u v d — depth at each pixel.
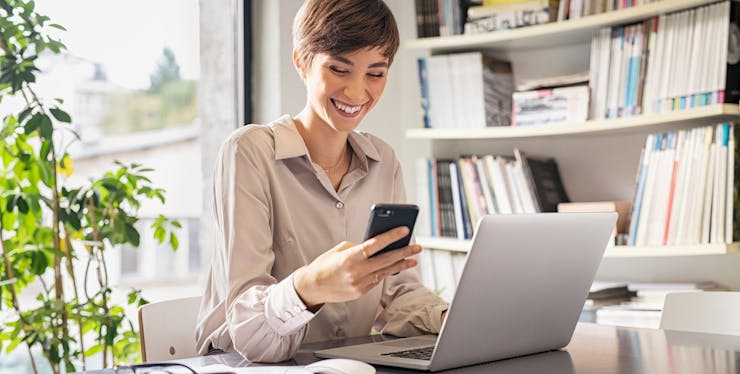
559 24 2.75
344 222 1.64
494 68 3.04
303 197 1.60
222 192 1.47
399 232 1.09
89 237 2.35
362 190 1.70
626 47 2.64
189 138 2.94
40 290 2.46
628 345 1.36
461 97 3.00
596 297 2.62
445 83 3.03
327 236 1.63
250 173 1.47
